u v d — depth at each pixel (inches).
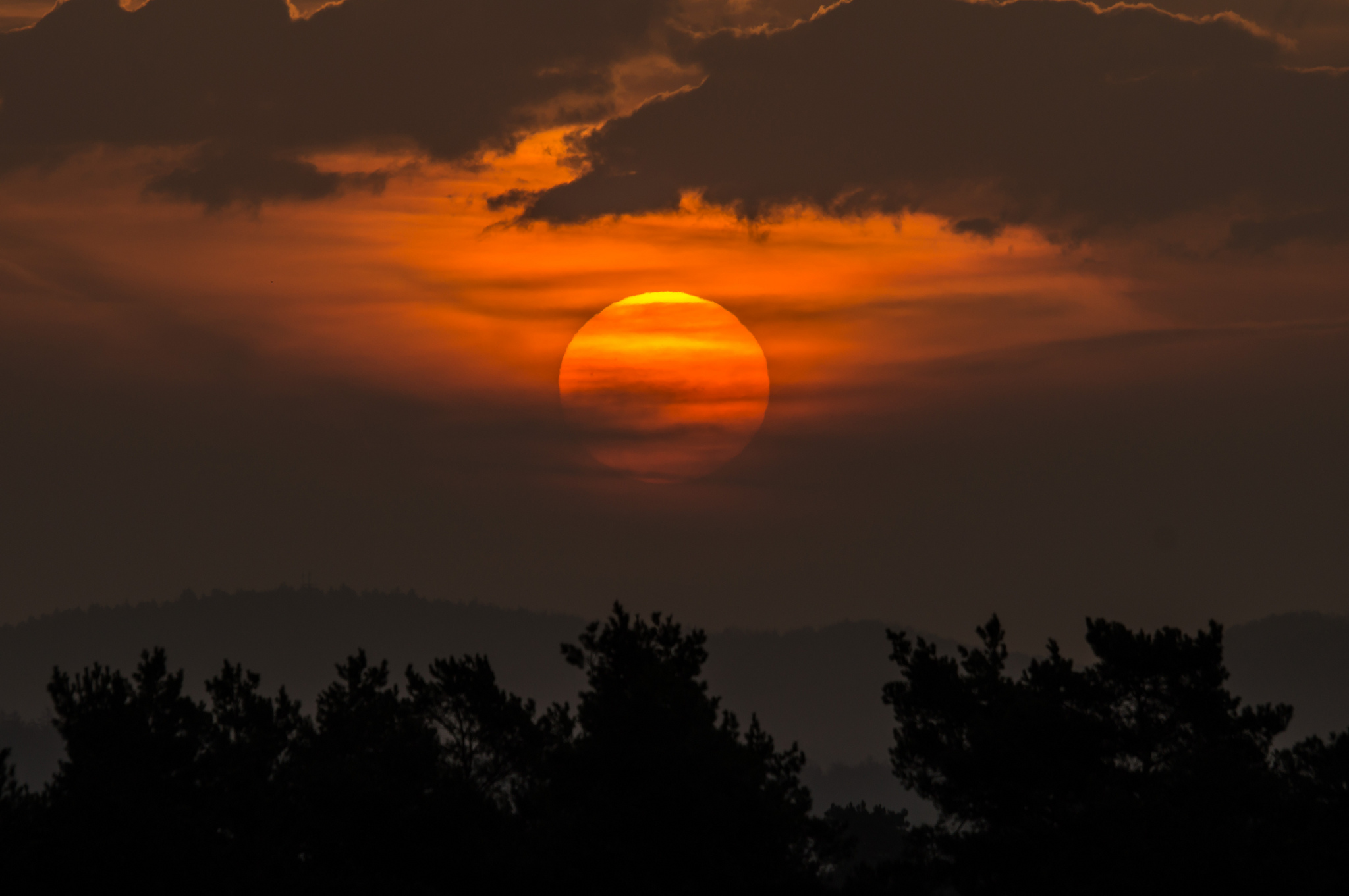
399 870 3518.7
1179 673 4005.9
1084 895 3213.6
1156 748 4062.5
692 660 4013.3
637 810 3302.2
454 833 3550.7
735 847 3329.2
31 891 2938.0
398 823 3558.1
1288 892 3068.4
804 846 3934.5
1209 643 4052.7
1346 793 3572.8
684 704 3558.1
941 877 3944.4
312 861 3639.3
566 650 3887.8
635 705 3476.9
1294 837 3366.1
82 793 3508.9
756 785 3489.2
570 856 3297.2
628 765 3435.0
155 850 3105.3
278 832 3927.2
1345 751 3681.1
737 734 3742.6
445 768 4087.1
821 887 3462.1
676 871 3282.5
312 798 3769.7
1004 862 3818.9
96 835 3181.6
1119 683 4133.9
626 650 3806.6
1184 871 3068.4
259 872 3191.4
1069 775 3868.1
